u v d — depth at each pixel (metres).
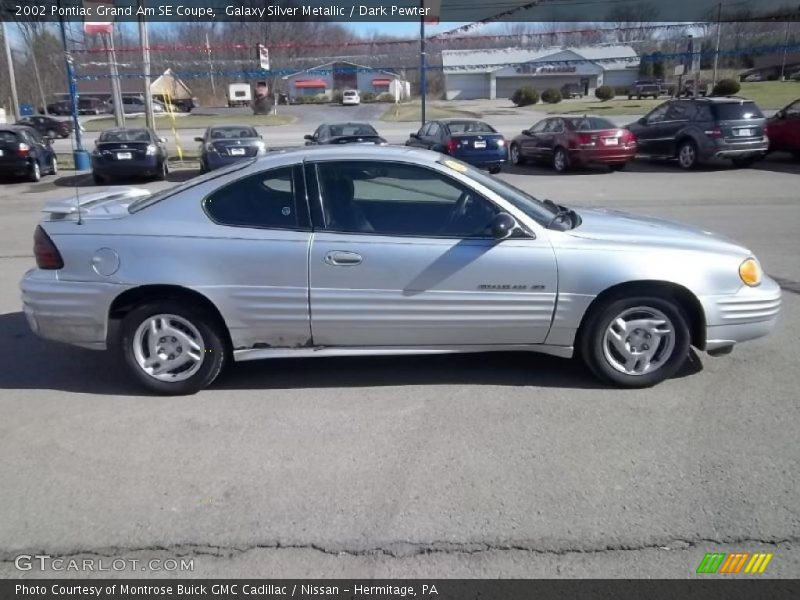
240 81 67.81
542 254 4.62
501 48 27.80
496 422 4.36
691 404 4.57
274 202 4.72
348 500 3.54
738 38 35.72
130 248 4.65
